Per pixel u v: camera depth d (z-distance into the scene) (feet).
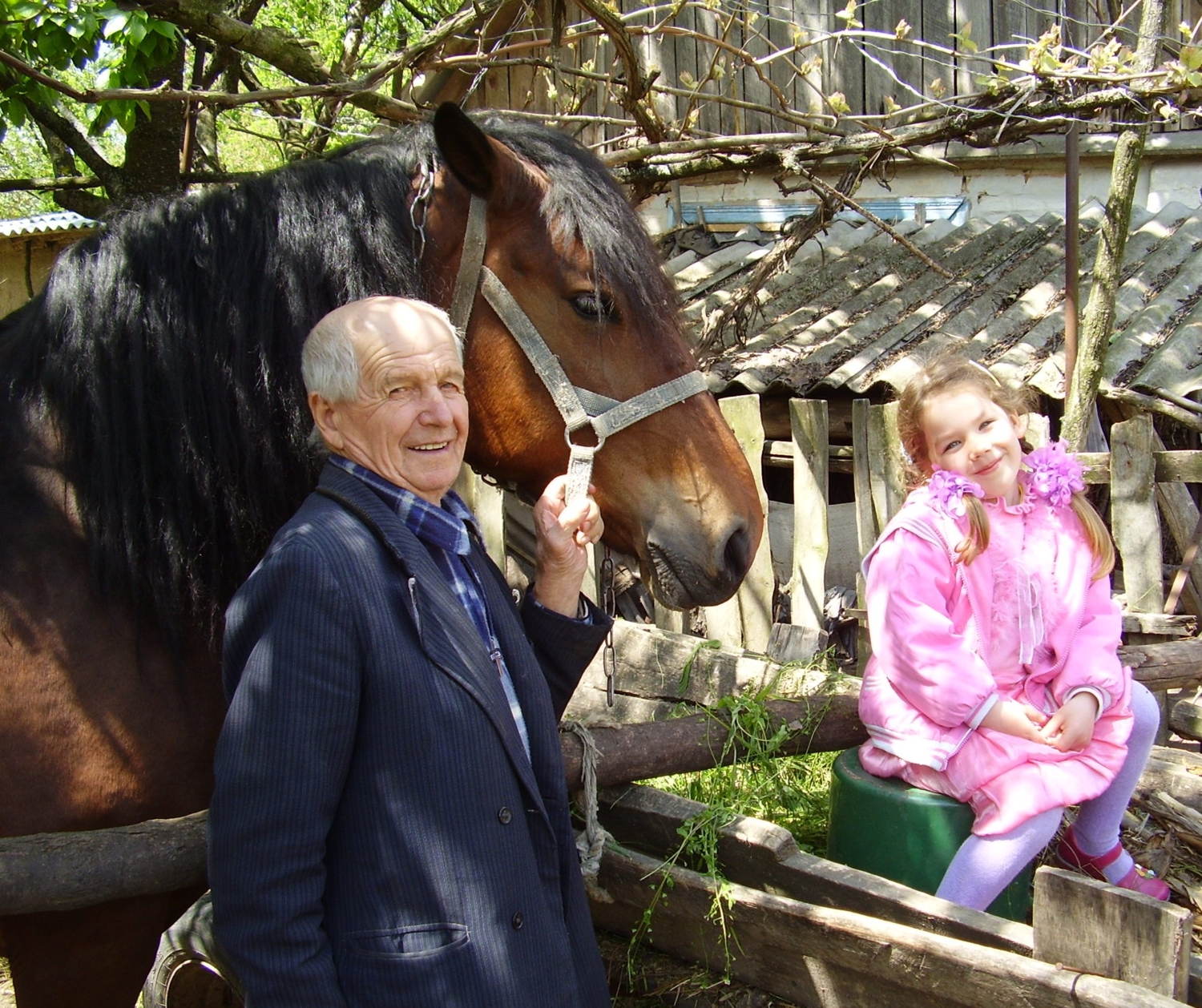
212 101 9.93
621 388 5.92
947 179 20.27
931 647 6.49
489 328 5.95
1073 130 10.94
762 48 20.26
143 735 5.46
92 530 5.43
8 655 5.21
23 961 5.54
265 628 4.24
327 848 4.36
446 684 4.32
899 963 5.16
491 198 5.79
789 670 8.72
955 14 19.51
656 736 7.04
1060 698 6.66
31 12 10.37
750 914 5.78
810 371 15.55
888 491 13.14
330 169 5.98
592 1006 4.85
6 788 5.16
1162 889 7.06
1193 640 9.45
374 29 19.42
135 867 5.09
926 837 6.45
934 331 16.12
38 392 5.70
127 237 5.81
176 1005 7.64
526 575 14.16
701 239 21.29
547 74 15.02
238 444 5.63
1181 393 13.30
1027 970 4.71
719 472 6.03
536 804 4.58
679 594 5.94
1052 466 6.89
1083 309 15.74
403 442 4.61
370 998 4.19
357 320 4.59
